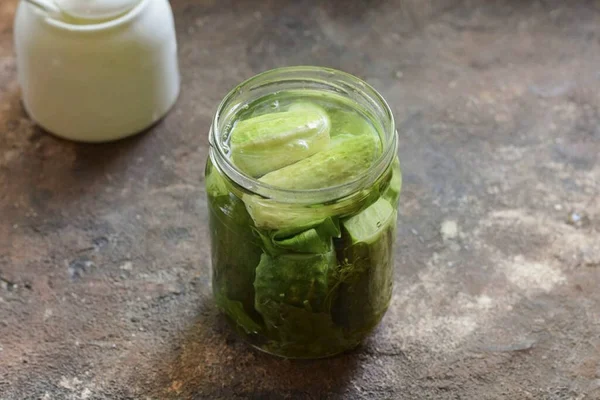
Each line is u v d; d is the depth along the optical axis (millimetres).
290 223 459
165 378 518
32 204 587
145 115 614
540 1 717
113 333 534
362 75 665
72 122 602
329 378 519
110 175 603
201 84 653
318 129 478
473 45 687
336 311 494
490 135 630
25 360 521
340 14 706
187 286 554
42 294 548
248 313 504
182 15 697
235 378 519
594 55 681
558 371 522
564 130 633
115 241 572
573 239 577
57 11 563
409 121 637
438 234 578
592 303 548
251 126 476
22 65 591
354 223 468
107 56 571
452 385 517
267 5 708
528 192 599
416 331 537
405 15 707
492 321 541
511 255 569
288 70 497
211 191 484
